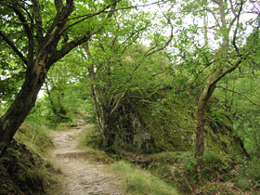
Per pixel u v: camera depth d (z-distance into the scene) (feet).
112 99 32.78
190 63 15.72
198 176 22.40
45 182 14.76
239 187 20.63
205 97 24.26
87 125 52.19
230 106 43.70
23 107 10.39
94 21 13.10
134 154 33.58
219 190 20.04
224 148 35.78
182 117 38.52
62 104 53.98
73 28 13.06
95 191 15.87
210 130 37.01
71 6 11.39
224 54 17.48
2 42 13.62
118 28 27.07
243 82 37.17
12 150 13.58
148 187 17.71
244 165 24.88
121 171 22.07
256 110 37.40
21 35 13.58
